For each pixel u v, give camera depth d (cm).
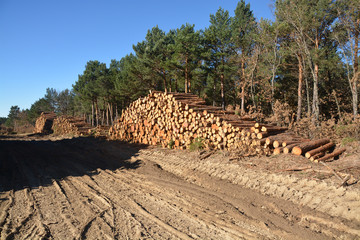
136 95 3219
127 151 1252
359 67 1485
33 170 945
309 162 677
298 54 1745
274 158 751
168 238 397
